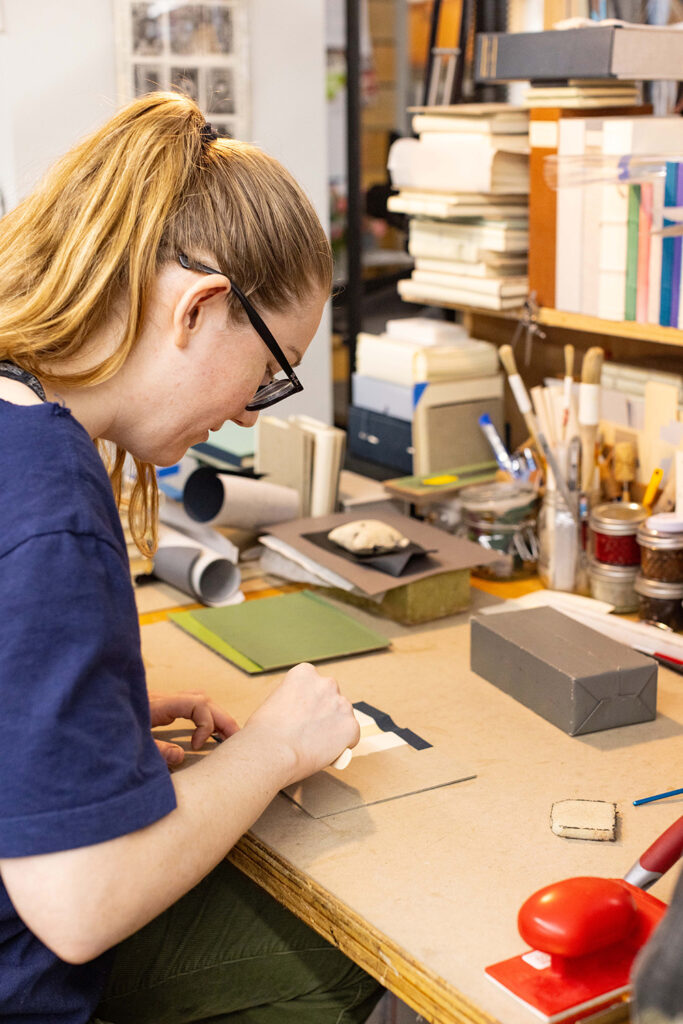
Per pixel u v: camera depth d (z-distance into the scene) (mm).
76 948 789
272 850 992
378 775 1126
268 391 1055
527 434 2162
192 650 1487
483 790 1096
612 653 1271
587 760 1158
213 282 900
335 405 3578
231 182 938
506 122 1843
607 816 1016
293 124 2951
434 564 1590
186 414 960
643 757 1164
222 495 1753
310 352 3068
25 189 1143
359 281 3430
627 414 1870
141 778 817
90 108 2652
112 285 890
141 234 883
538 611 1417
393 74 3715
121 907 800
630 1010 782
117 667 811
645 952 659
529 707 1284
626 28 1582
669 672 1397
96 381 898
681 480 1569
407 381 2113
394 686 1354
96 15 2607
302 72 2926
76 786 769
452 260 1999
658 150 1625
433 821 1037
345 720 1050
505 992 793
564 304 1803
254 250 932
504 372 2172
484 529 1759
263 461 2014
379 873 953
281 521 1847
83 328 884
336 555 1646
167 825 841
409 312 3512
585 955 814
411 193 2047
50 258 909
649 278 1644
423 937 861
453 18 2508
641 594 1525
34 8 2531
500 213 1892
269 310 967
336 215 3957
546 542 1693
